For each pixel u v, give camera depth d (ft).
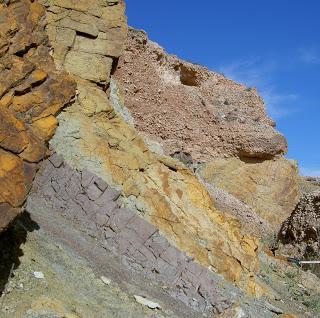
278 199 90.48
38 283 23.44
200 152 90.74
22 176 20.40
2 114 20.52
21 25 24.85
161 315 27.58
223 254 40.81
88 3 50.01
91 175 37.27
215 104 97.30
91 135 41.63
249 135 91.71
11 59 23.20
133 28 87.40
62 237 30.78
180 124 90.33
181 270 34.30
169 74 94.48
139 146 45.21
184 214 42.80
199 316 30.83
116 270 30.94
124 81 84.74
